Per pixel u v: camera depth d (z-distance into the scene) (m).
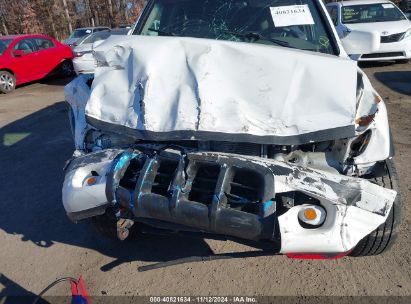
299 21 3.29
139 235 3.24
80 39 12.68
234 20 3.42
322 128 2.27
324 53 3.06
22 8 31.25
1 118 7.58
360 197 2.11
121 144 2.71
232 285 2.69
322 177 2.16
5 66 10.31
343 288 2.60
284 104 2.33
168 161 2.35
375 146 2.36
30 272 2.94
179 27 3.53
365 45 3.14
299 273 2.77
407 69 9.38
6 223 3.63
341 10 10.27
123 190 2.32
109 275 2.85
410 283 2.60
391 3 10.31
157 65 2.54
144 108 2.45
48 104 8.65
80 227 3.50
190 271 2.85
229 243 3.14
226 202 2.18
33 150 5.58
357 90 2.45
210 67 2.46
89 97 2.72
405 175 4.01
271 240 2.22
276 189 2.11
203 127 2.31
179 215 2.21
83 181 2.49
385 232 2.47
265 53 2.46
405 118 5.93
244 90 2.39
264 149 2.40
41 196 4.12
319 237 2.07
